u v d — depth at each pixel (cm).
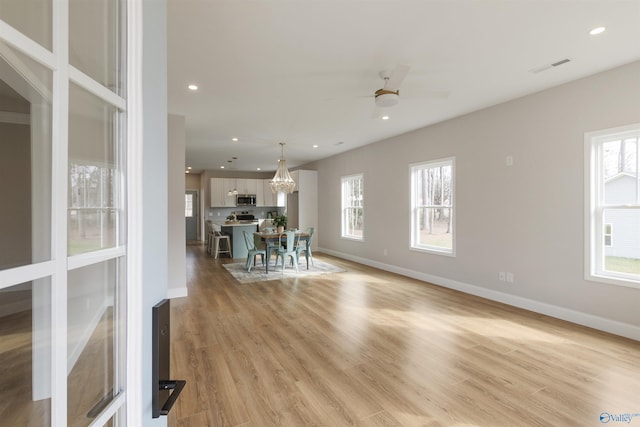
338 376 244
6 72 45
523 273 402
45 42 50
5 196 45
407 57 295
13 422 47
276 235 644
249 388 228
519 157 404
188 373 249
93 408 62
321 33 254
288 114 464
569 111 355
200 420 194
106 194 66
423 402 212
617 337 314
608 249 335
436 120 502
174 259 458
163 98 89
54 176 52
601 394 220
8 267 45
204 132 572
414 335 321
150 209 81
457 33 255
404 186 592
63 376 54
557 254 368
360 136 610
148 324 79
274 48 278
